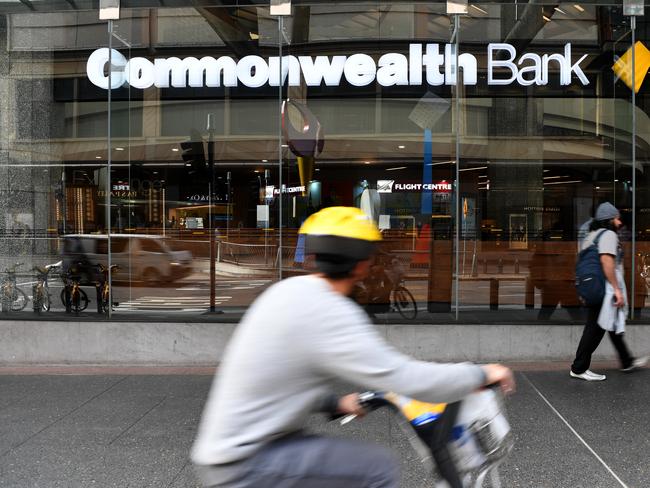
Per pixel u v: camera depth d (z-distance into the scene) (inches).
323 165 331.3
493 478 84.9
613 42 305.1
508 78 314.8
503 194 328.5
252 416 66.2
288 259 320.2
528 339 268.7
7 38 315.3
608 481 143.0
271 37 316.8
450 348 269.1
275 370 65.4
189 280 311.1
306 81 323.6
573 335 268.1
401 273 306.0
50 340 272.1
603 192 323.3
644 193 303.0
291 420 66.9
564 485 141.0
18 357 272.1
